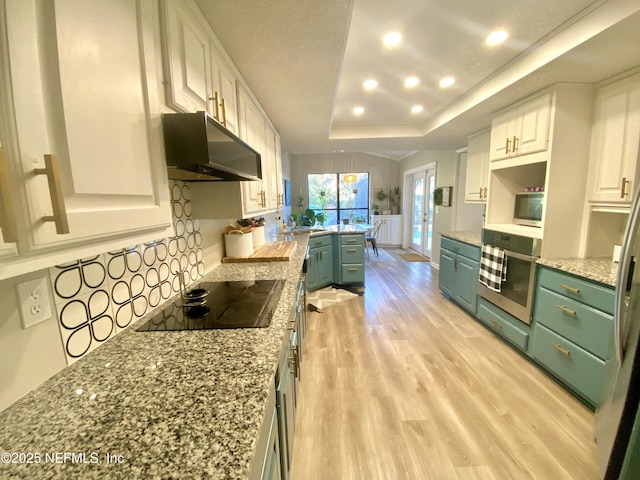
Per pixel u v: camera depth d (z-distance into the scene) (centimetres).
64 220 47
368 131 369
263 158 238
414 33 165
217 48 136
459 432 155
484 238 268
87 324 87
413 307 337
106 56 61
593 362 162
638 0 122
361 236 403
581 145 198
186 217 155
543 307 200
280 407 97
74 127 53
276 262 211
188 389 71
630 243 110
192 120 84
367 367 216
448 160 486
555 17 148
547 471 132
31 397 68
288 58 158
